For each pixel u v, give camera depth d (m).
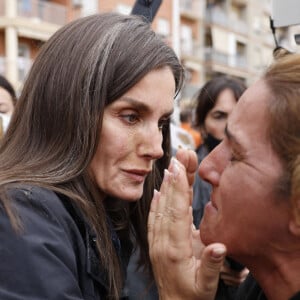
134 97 1.05
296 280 0.88
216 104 2.63
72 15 18.00
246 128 0.85
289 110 0.80
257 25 27.56
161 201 0.97
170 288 0.93
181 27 23.61
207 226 0.93
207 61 24.34
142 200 1.28
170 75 1.09
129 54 1.06
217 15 25.05
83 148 1.06
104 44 1.07
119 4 17.80
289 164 0.81
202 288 0.90
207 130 2.69
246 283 1.12
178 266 0.93
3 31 16.92
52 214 0.97
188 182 1.04
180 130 3.13
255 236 0.87
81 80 1.06
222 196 0.89
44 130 1.10
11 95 2.59
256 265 0.92
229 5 26.16
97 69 1.05
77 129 1.06
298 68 0.82
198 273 0.91
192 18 23.98
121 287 1.16
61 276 0.91
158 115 1.08
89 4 17.73
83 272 1.03
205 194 2.08
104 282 1.09
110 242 1.11
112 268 1.10
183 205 0.94
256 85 0.86
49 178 1.03
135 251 1.32
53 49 1.12
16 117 1.16
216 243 0.89
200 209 2.07
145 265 1.30
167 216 0.95
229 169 0.88
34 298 0.88
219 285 1.30
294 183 0.80
